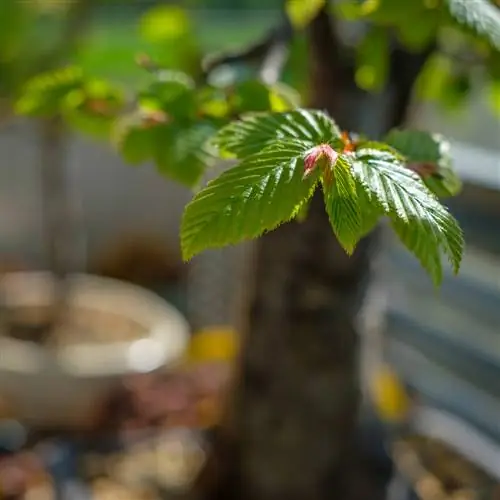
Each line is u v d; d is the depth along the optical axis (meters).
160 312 1.24
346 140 0.40
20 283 1.33
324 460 0.70
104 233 1.83
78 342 1.15
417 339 0.92
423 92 0.69
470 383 0.86
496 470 0.80
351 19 0.57
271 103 0.50
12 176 1.74
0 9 0.91
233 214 0.36
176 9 0.77
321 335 0.66
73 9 1.00
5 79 1.00
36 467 0.82
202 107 0.51
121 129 0.53
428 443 0.84
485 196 0.70
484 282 0.81
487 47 0.51
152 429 0.91
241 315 0.70
